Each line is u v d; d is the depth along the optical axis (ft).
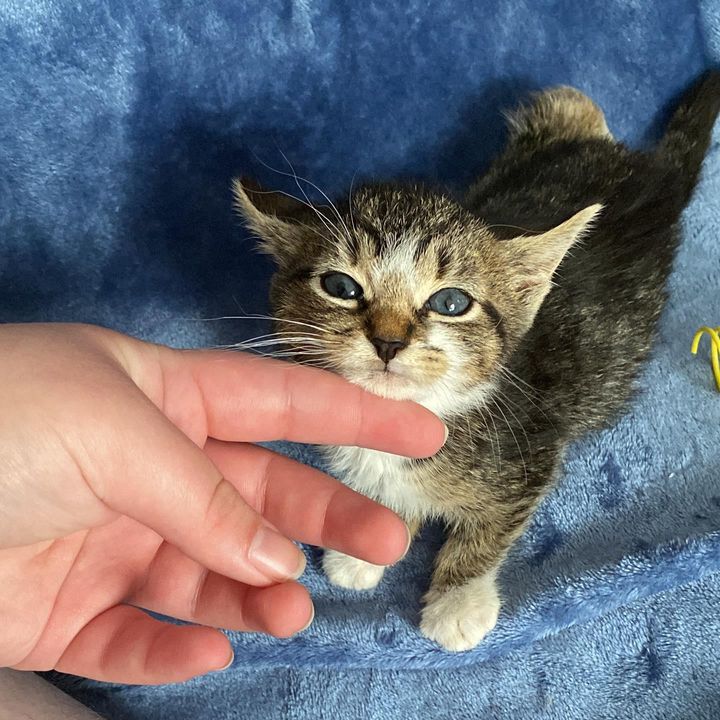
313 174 0.80
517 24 0.81
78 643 0.51
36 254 0.74
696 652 0.72
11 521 0.40
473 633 0.67
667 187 0.76
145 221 0.76
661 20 0.83
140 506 0.40
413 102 0.81
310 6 0.75
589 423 0.73
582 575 0.70
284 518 0.55
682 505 0.75
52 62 0.70
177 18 0.72
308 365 0.57
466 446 0.64
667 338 0.82
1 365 0.39
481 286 0.58
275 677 0.72
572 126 0.82
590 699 0.71
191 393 0.54
